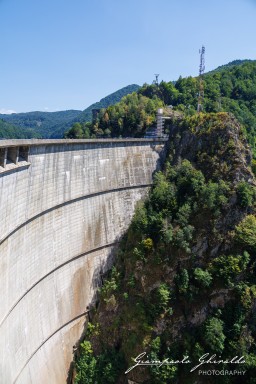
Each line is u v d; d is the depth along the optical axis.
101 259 68.88
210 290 57.69
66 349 58.97
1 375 37.81
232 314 55.25
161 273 61.03
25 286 47.06
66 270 60.00
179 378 53.91
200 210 63.78
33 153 49.16
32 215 49.44
